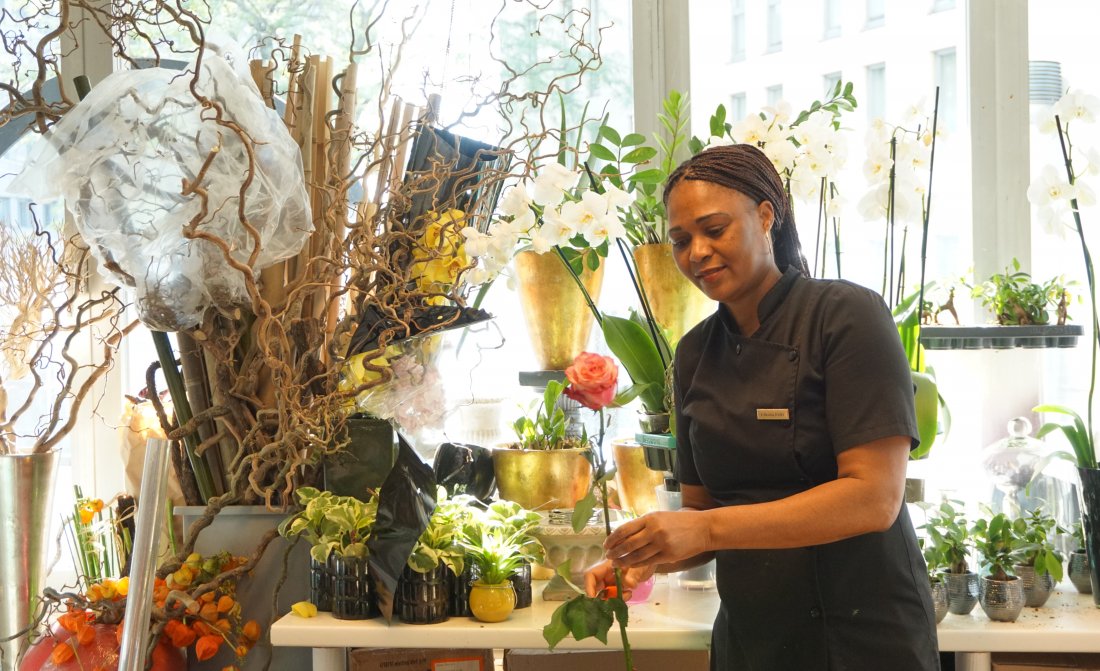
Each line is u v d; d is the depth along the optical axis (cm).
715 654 159
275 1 236
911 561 146
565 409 213
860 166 241
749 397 145
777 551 146
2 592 183
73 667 173
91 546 206
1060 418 232
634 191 233
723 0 246
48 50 230
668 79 245
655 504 211
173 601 180
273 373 177
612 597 153
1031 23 235
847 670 142
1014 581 171
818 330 141
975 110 236
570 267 197
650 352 196
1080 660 173
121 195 171
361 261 184
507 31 241
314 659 171
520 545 174
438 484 194
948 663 187
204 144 170
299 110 199
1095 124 233
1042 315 204
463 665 181
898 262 240
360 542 170
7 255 204
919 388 182
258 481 189
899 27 242
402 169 205
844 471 135
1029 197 195
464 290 208
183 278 176
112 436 234
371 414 190
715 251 140
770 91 246
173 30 233
